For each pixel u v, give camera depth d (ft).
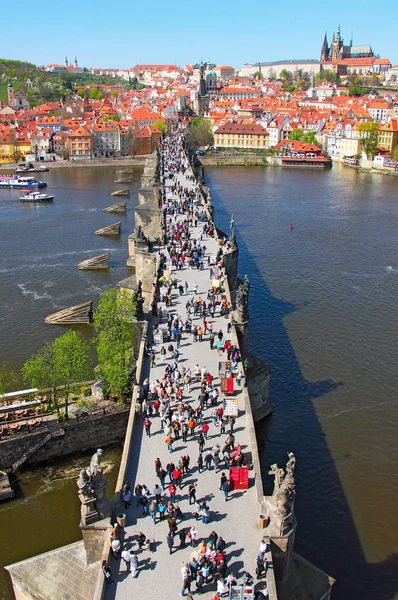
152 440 160.97
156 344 220.64
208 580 115.14
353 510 189.57
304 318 332.19
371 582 162.91
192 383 191.01
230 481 140.77
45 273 409.90
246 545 124.36
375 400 250.57
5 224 556.51
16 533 179.42
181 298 265.75
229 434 153.58
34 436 205.87
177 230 362.53
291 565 134.72
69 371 223.92
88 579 130.62
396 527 182.39
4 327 318.86
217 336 227.81
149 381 192.95
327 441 223.71
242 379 187.52
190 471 148.15
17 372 266.36
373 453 216.74
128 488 136.36
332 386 261.85
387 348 296.30
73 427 210.79
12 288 379.96
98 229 531.50
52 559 139.54
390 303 355.36
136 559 117.91
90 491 125.70
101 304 249.14
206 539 126.11
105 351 230.48
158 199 446.60
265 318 331.77
